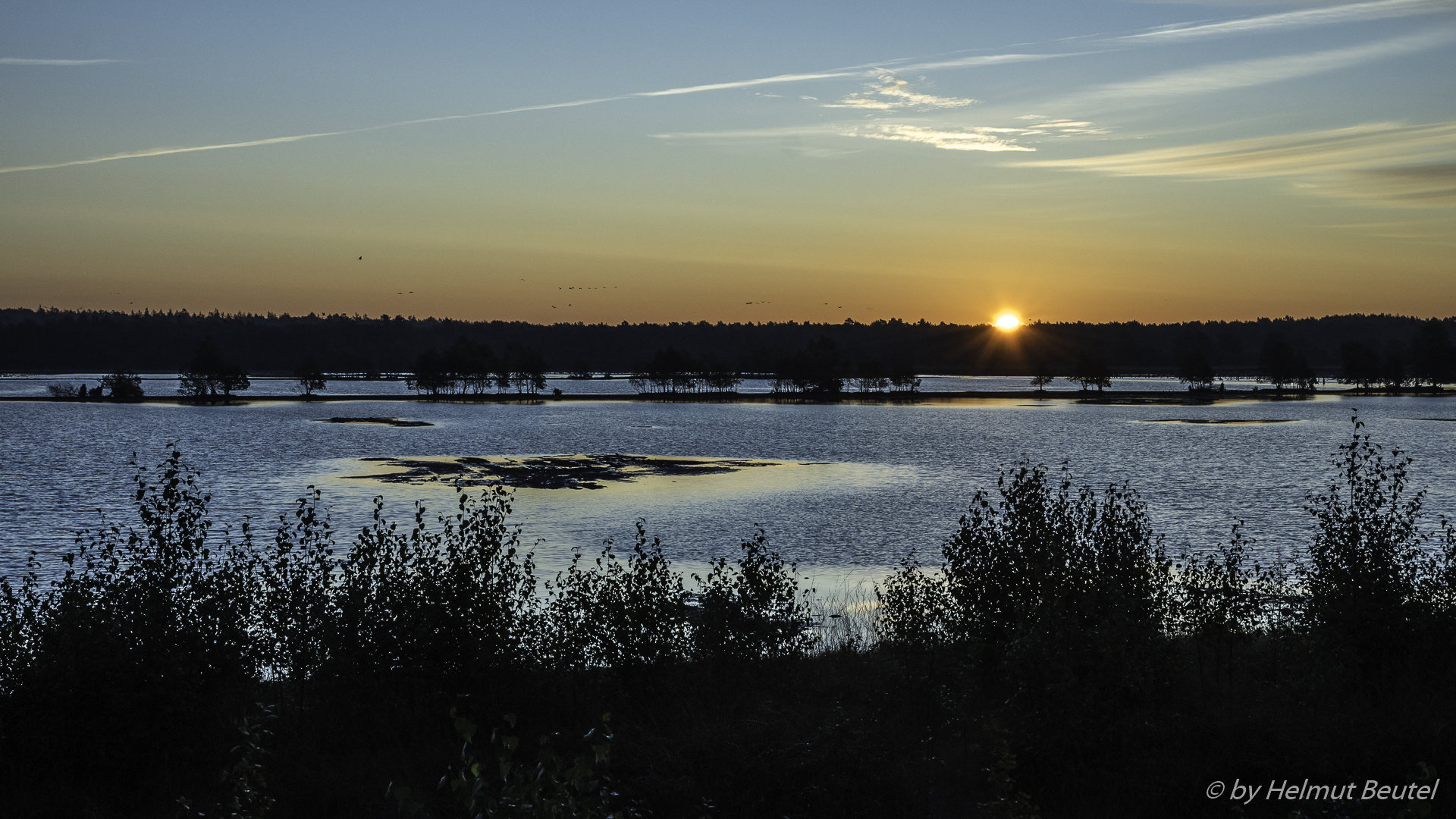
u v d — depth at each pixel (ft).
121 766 43.11
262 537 150.82
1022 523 59.16
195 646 46.14
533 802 25.12
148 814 39.63
